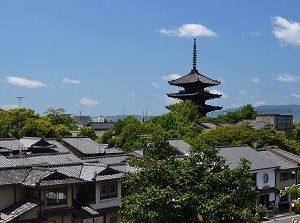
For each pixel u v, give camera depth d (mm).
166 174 22609
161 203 20500
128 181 24406
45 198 35062
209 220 20719
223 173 21672
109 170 38906
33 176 36000
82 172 39906
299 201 17656
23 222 33469
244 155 58625
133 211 20562
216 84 126750
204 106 126188
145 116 125000
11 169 36750
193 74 130250
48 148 64000
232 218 20344
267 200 57062
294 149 73125
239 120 122688
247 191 22125
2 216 33906
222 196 20594
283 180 60031
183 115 101938
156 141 25062
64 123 120375
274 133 72875
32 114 103812
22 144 62969
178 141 66688
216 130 71500
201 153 23453
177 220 20984
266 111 140875
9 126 90438
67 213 35469
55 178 35562
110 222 38688
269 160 59594
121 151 69125
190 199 20594
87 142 70562
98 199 37969
